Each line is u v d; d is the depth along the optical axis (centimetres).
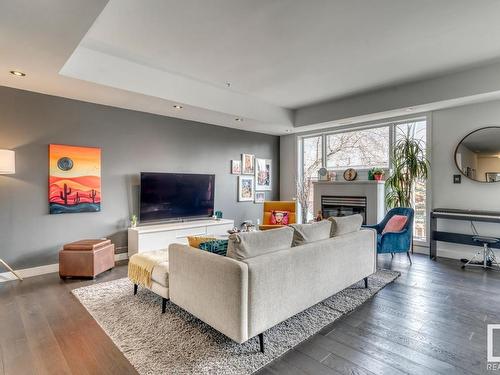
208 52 345
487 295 310
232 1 243
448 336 229
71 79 333
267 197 693
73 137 409
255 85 466
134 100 416
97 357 201
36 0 192
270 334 230
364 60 368
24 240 371
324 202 607
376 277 366
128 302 290
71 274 357
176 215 513
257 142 671
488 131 425
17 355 203
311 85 464
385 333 233
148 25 283
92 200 424
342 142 619
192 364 192
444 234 455
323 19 272
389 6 251
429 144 483
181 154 534
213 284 210
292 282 232
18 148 366
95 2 196
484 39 313
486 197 430
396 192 498
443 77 420
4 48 258
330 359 199
